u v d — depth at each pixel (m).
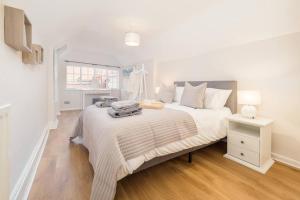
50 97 3.46
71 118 4.42
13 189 1.21
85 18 2.78
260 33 2.22
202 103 2.55
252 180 1.68
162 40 3.52
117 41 4.20
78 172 1.75
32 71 1.96
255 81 2.38
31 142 1.84
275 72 2.15
